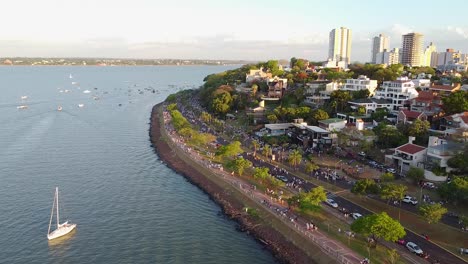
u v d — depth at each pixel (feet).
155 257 327.47
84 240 353.51
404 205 387.75
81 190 472.85
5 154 615.16
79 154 629.92
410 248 305.73
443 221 350.23
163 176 538.47
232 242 356.59
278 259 328.08
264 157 576.61
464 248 306.96
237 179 493.36
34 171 537.65
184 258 326.85
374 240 314.35
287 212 390.42
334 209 388.16
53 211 410.31
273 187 456.86
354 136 575.38
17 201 433.89
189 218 404.98
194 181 517.14
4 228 370.94
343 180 467.11
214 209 431.84
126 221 393.09
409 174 435.12
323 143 589.32
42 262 318.04
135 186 495.00
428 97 654.12
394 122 625.82
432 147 461.78
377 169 492.54
